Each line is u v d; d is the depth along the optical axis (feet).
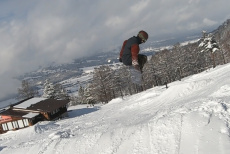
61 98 257.55
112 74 226.79
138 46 15.12
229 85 50.52
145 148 27.99
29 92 256.11
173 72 254.06
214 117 27.48
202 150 23.43
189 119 28.22
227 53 267.18
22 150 41.01
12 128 151.74
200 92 72.90
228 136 23.67
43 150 38.17
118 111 107.14
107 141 32.89
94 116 122.01
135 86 260.21
